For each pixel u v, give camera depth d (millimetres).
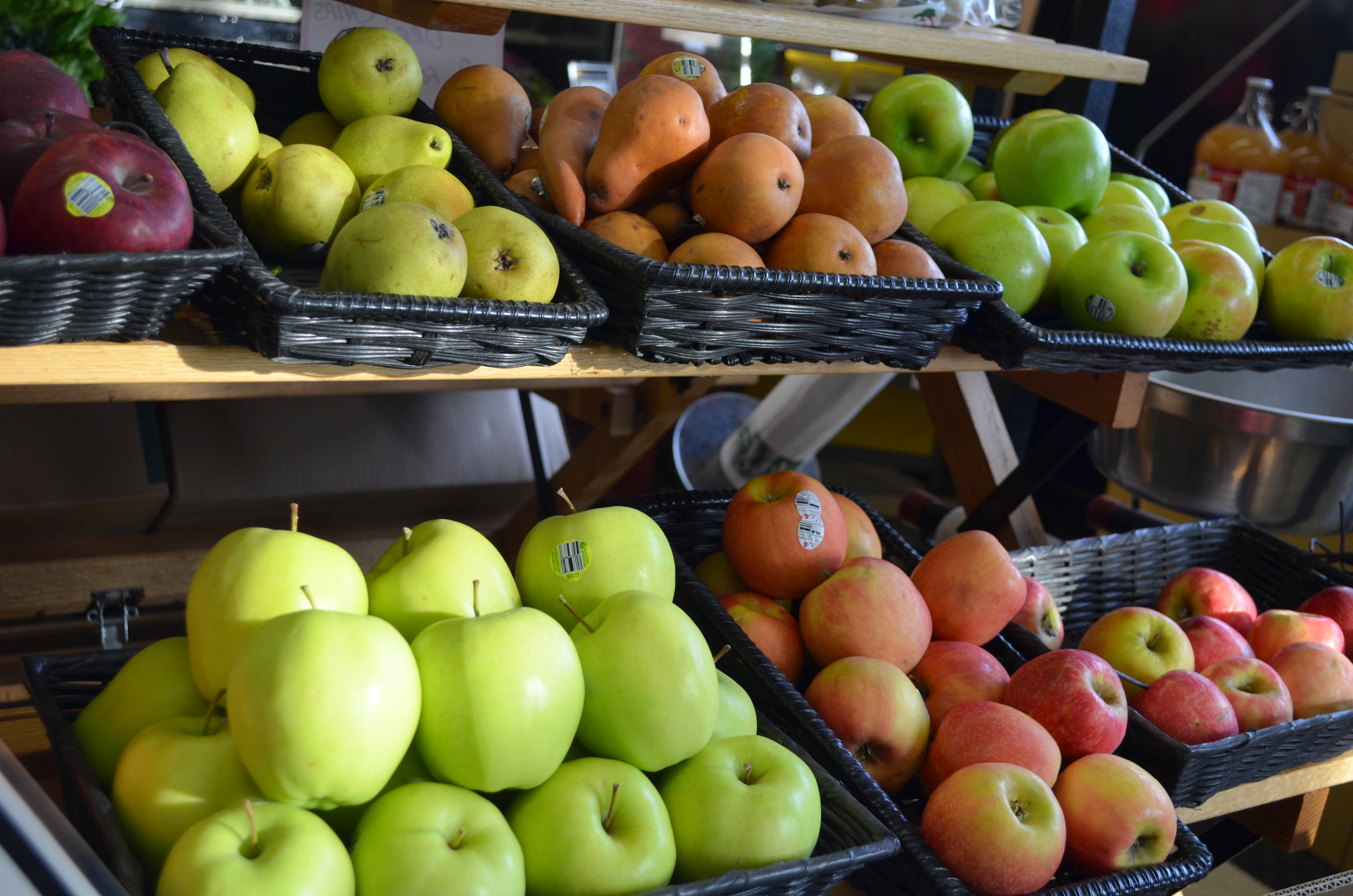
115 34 959
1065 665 938
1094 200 1211
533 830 682
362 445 1528
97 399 1008
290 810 614
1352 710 1062
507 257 787
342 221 867
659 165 921
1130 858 840
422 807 644
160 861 634
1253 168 2207
